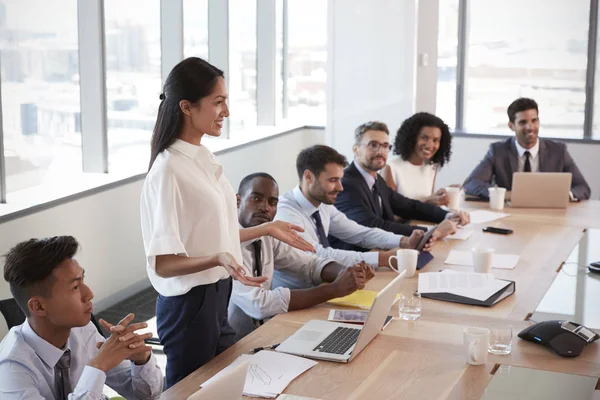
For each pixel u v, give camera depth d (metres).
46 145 5.23
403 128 5.11
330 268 3.48
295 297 3.09
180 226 2.69
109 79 5.77
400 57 7.71
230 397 2.02
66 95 5.39
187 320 2.72
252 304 3.10
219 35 7.35
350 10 7.77
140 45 6.15
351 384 2.39
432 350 2.66
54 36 5.23
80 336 2.42
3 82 4.81
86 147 5.62
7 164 4.89
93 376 2.18
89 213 5.10
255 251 3.29
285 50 8.71
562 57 7.96
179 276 2.68
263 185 3.36
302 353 2.61
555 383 2.38
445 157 5.23
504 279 3.49
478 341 2.51
